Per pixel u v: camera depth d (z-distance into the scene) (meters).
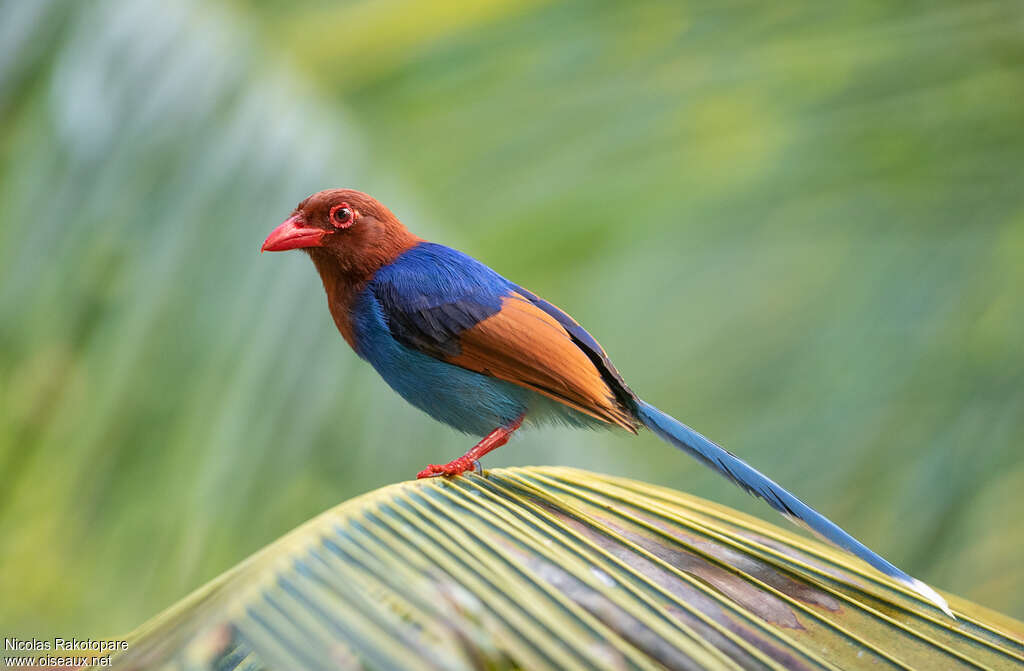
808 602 6.49
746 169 11.67
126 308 10.24
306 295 10.55
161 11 10.76
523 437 11.02
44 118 10.49
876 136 11.51
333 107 11.05
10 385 10.29
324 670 4.73
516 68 11.28
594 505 7.15
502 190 11.31
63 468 10.26
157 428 10.12
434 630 5.03
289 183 10.45
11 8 10.62
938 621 6.51
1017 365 11.04
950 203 11.52
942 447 11.04
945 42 11.23
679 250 11.88
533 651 5.02
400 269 9.87
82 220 10.31
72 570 12.57
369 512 5.91
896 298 11.59
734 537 6.96
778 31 11.29
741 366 12.12
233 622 4.97
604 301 12.18
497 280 9.79
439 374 9.71
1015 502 10.80
